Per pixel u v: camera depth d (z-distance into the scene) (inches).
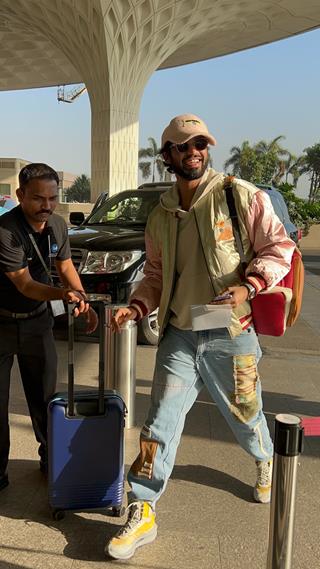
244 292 89.3
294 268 100.1
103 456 104.3
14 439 145.3
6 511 110.6
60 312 117.9
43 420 121.2
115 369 151.3
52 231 113.7
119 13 903.7
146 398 182.5
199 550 99.4
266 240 94.1
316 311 361.1
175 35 1026.1
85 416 102.8
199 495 118.9
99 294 232.1
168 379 99.0
